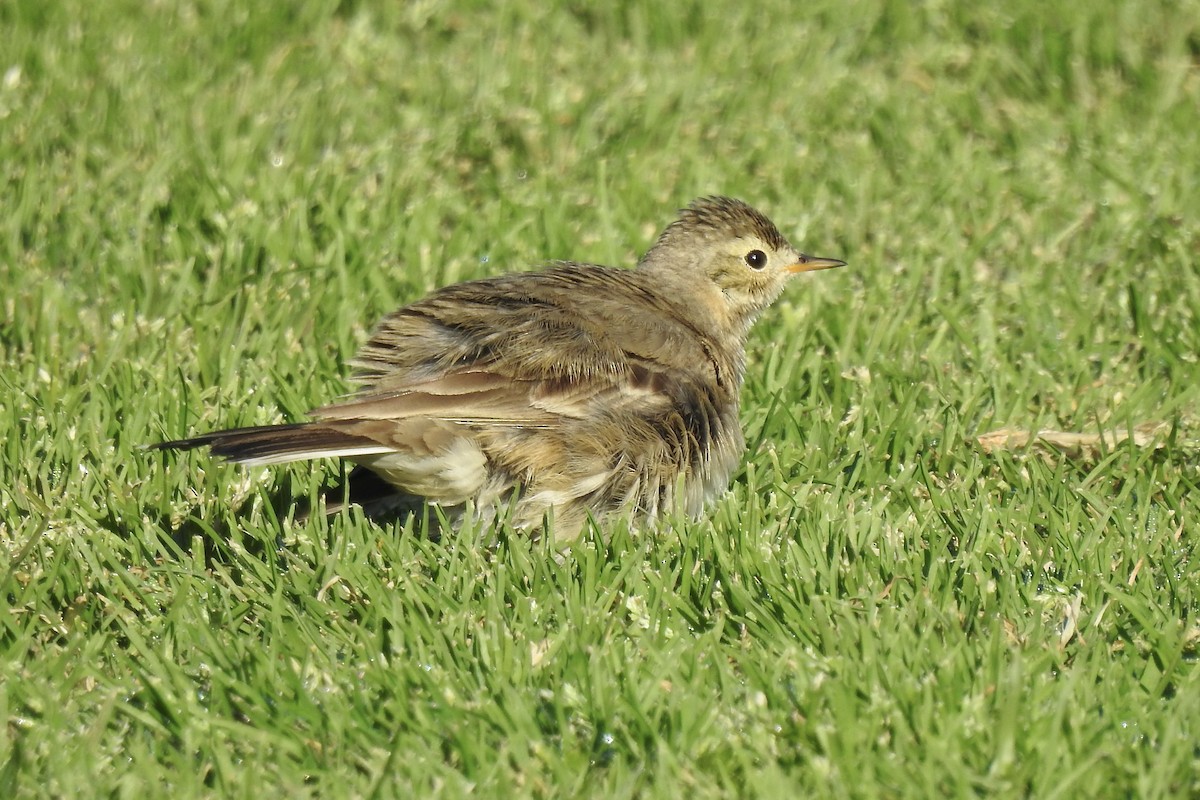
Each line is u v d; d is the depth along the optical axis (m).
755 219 12.67
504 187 17.05
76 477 11.41
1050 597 9.94
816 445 12.23
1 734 8.48
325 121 18.14
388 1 21.45
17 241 15.06
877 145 18.34
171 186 16.33
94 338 13.70
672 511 10.97
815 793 8.20
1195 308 14.11
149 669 9.22
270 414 12.52
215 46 20.19
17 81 18.70
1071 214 16.33
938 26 20.92
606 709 8.68
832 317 14.34
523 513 10.64
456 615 9.62
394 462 10.16
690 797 8.20
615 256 15.37
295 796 8.09
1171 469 11.94
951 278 15.06
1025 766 8.12
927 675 9.02
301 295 14.29
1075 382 13.32
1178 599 10.02
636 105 18.89
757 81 19.64
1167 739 8.28
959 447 12.21
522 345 10.66
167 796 8.12
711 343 11.62
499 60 20.03
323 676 9.14
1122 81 19.86
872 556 10.38
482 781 8.29
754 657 9.33
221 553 10.65
